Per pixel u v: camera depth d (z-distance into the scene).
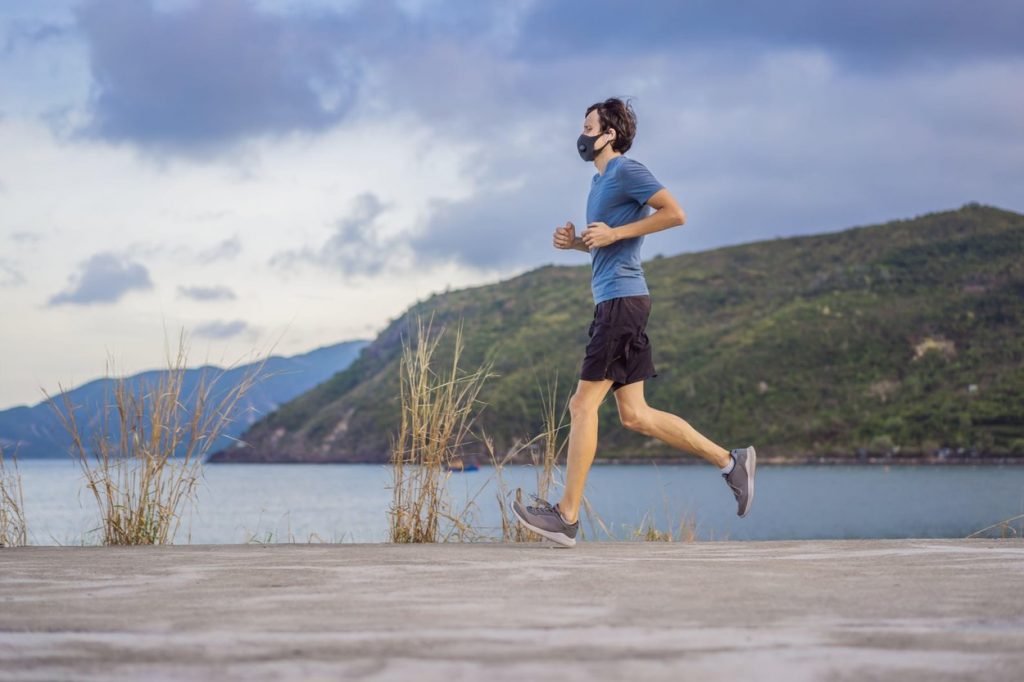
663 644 2.17
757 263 131.25
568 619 2.46
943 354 97.88
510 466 5.48
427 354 5.48
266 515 33.09
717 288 123.94
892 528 33.84
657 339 111.12
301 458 110.56
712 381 99.56
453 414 5.41
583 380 4.43
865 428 89.50
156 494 5.23
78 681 1.92
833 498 51.03
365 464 105.44
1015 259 113.12
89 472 5.17
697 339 110.06
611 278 4.40
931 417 89.56
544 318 108.50
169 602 2.76
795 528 33.66
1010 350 96.00
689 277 128.88
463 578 3.24
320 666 2.00
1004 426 86.69
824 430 90.50
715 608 2.62
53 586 3.11
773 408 95.50
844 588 2.98
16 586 3.12
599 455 90.06
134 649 2.15
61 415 5.20
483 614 2.53
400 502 5.34
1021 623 2.41
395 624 2.40
